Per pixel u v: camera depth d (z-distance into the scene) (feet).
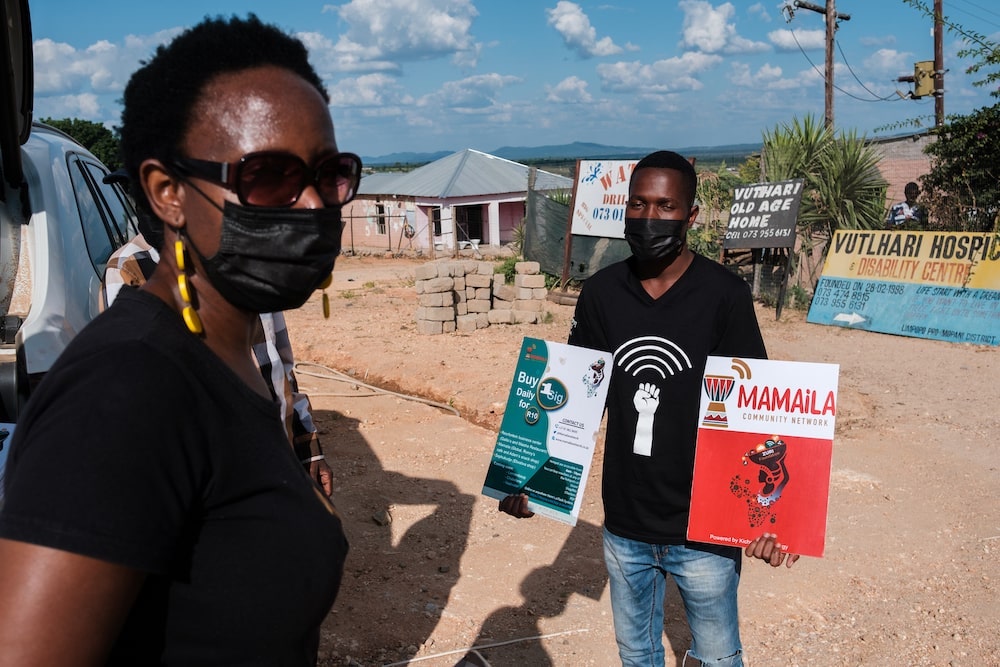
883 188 42.52
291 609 3.96
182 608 3.70
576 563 15.19
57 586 3.07
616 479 9.05
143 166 4.02
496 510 17.44
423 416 24.63
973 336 32.89
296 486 4.05
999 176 38.58
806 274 42.68
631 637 9.29
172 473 3.45
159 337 3.66
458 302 37.81
